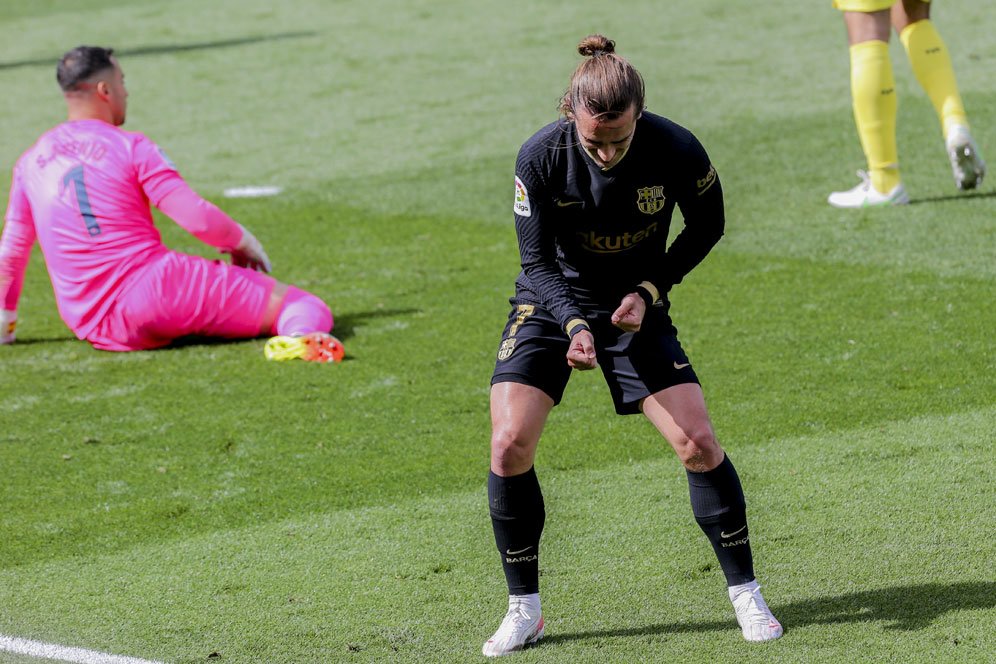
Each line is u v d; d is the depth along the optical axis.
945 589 13.77
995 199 31.05
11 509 17.55
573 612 13.85
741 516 12.77
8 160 42.69
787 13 58.31
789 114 41.41
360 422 20.30
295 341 23.36
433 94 48.47
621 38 55.66
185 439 19.92
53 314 27.33
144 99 51.03
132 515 17.22
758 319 24.14
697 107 43.06
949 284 25.39
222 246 24.50
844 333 23.09
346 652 13.24
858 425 18.95
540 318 12.92
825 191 33.06
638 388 12.78
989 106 40.00
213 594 14.77
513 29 59.88
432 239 31.48
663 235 13.04
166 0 77.00
